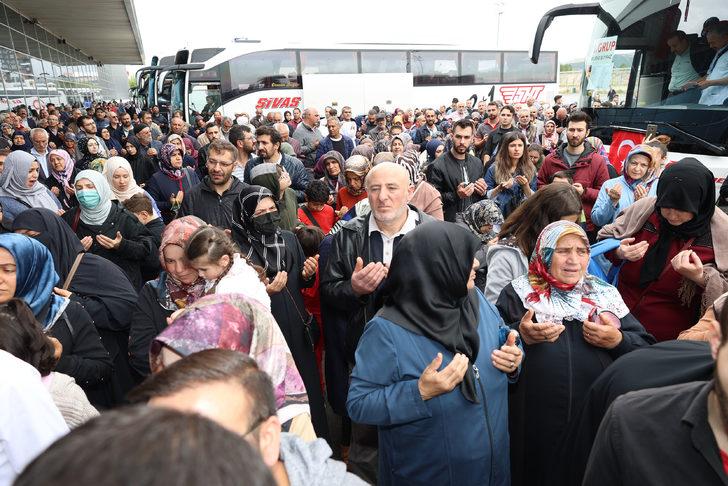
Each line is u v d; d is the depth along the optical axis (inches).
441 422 63.7
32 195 165.8
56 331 81.4
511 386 80.2
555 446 71.9
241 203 107.8
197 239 78.6
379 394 63.3
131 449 15.1
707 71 191.3
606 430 43.6
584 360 75.6
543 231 80.3
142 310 89.5
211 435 17.1
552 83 737.6
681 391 40.7
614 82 235.0
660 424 39.9
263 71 597.9
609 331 72.2
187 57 586.9
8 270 75.2
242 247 108.5
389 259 99.9
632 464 40.3
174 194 201.3
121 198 168.1
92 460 14.6
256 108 596.7
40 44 741.3
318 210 167.6
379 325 66.3
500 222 124.3
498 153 186.7
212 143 147.2
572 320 77.5
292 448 41.2
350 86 633.6
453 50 688.4
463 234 65.1
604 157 198.1
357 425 128.0
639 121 219.8
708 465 36.6
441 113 631.8
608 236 111.7
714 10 189.5
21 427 50.9
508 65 717.3
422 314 64.6
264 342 56.7
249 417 30.9
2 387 50.2
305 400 58.6
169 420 17.0
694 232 91.4
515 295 83.2
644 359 55.1
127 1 610.9
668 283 95.3
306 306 132.3
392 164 98.2
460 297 65.6
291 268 111.4
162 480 14.6
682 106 199.2
